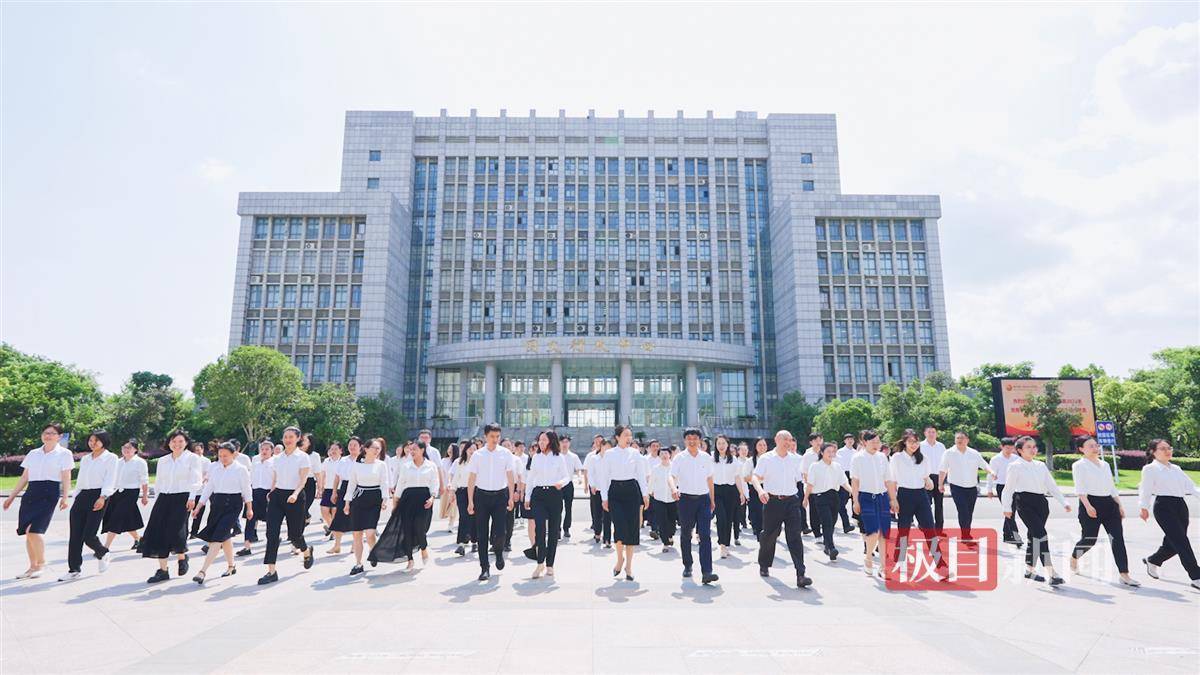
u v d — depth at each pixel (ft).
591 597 23.45
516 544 38.09
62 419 142.51
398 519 29.07
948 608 21.74
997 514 52.70
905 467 29.30
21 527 27.71
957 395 123.54
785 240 187.83
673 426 175.83
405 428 164.25
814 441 37.19
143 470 31.01
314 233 180.34
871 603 22.47
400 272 187.11
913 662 16.02
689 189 203.41
